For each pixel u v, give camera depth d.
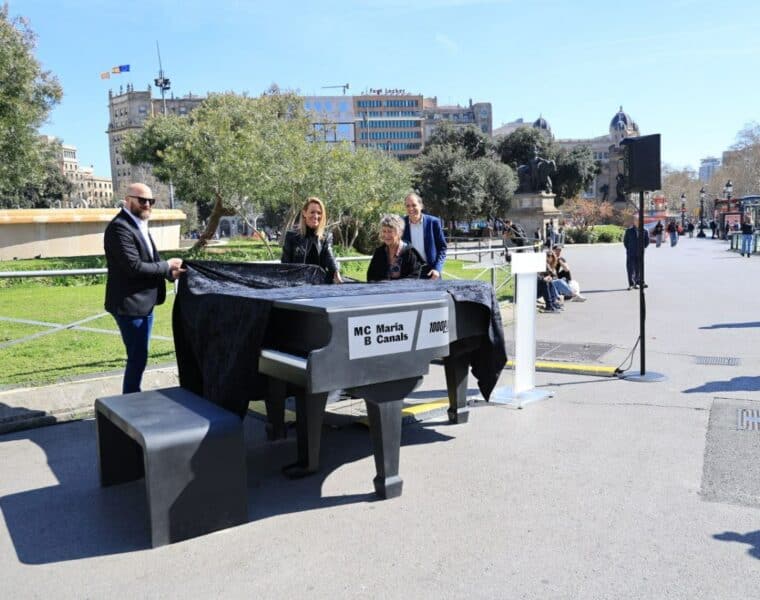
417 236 6.45
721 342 8.84
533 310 6.30
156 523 3.38
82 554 3.33
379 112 163.12
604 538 3.37
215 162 24.50
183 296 4.81
